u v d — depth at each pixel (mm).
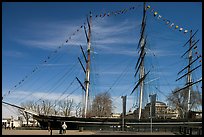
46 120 68500
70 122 69188
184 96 89875
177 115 99188
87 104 78812
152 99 40219
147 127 72188
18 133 43469
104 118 71625
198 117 76938
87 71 78938
